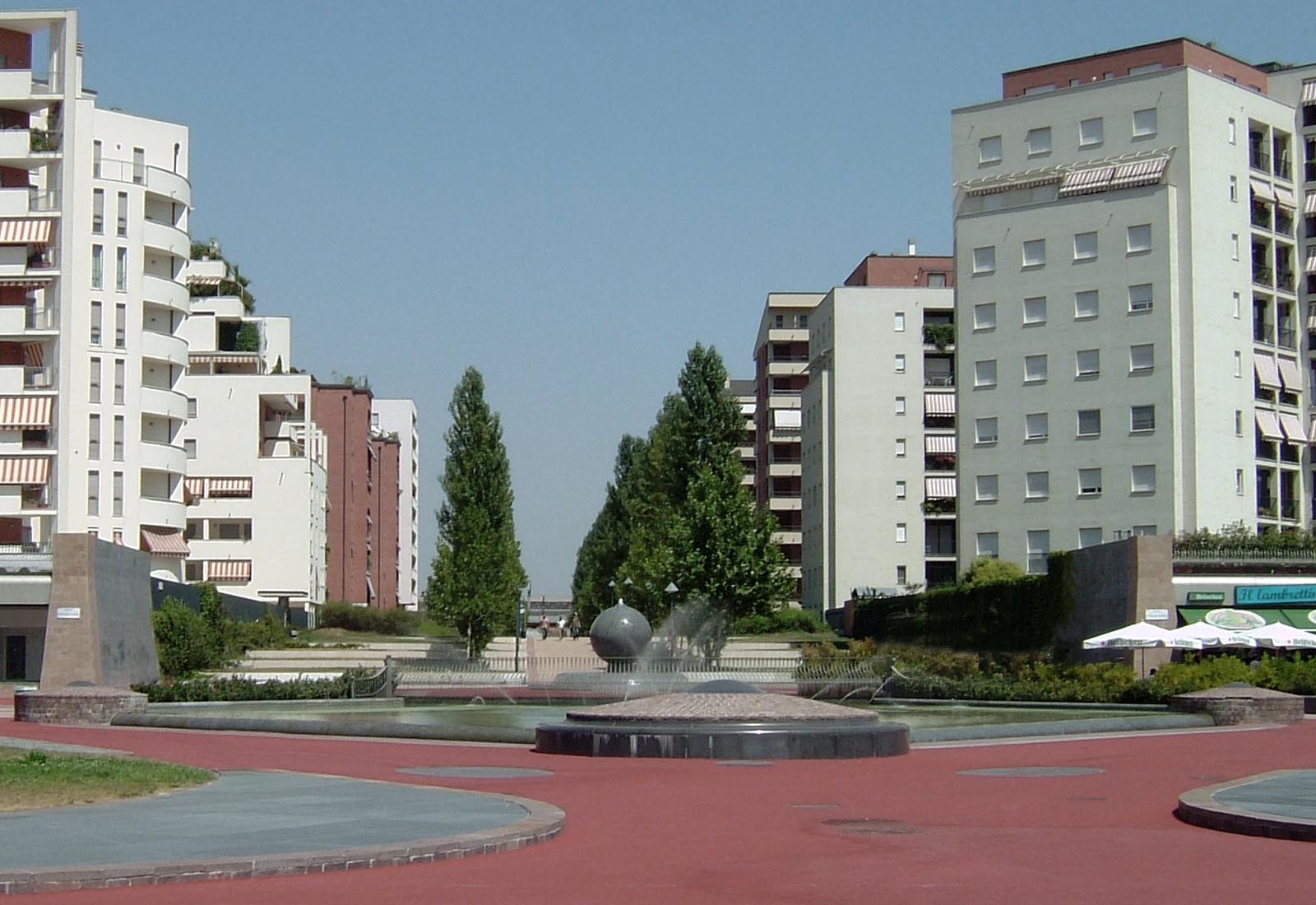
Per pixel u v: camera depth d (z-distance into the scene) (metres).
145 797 18.61
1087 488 77.44
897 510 100.00
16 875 12.57
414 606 153.50
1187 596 55.44
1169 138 77.25
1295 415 80.94
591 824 17.31
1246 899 12.41
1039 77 86.19
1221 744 30.64
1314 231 81.69
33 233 73.12
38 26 75.00
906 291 101.12
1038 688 46.09
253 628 73.81
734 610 68.81
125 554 55.66
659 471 85.69
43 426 73.19
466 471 76.19
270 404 98.12
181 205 80.50
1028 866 14.32
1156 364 75.94
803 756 26.25
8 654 59.75
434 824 16.02
